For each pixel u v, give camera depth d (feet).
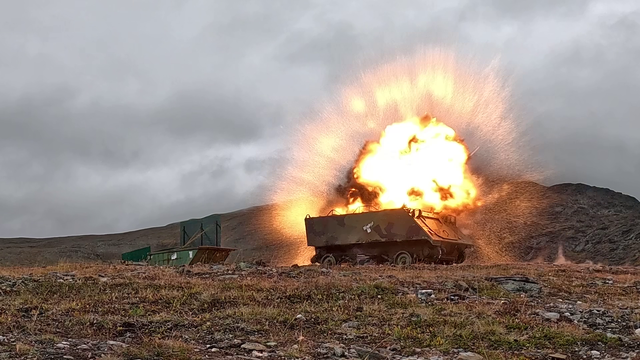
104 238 334.85
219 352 39.55
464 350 42.75
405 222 105.50
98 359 35.27
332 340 43.86
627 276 80.43
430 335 45.60
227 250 102.58
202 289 58.03
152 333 43.83
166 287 59.00
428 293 59.67
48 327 43.78
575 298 61.98
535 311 53.52
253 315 48.98
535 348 43.78
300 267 80.64
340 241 109.40
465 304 55.26
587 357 41.91
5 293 55.93
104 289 58.39
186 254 100.27
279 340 43.21
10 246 305.32
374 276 69.62
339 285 60.90
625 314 54.03
